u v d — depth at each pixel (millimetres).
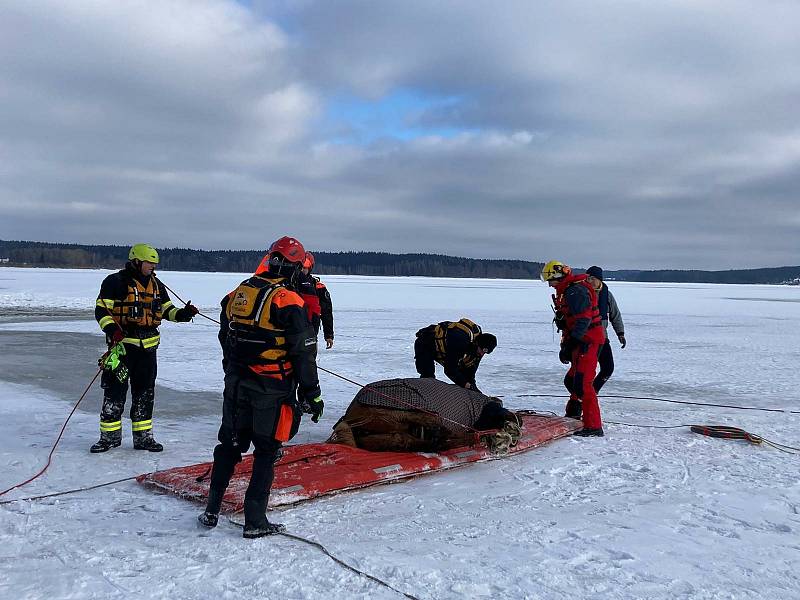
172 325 21219
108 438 5793
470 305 36719
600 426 6773
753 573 3438
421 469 5156
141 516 4109
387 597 3074
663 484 5039
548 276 7238
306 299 6844
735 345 17266
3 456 5527
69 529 3869
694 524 4156
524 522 4141
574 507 4469
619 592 3186
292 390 3881
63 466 5262
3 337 16219
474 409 5941
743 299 53312
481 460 5625
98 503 4348
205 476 4648
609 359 7758
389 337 17953
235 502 4137
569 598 3115
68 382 9664
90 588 3107
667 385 10617
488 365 12781
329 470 4863
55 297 33906
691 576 3385
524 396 9352
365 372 11312
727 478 5219
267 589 3133
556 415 7457
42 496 4480
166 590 3104
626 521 4195
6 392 8734
